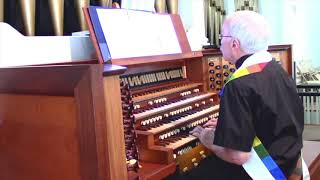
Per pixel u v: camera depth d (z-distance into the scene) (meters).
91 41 1.98
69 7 2.51
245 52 1.86
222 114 1.70
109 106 1.21
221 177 1.99
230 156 1.72
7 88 1.38
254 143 1.78
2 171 1.47
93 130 1.18
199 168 2.13
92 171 1.20
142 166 1.85
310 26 5.87
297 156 1.89
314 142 3.05
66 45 1.88
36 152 1.36
